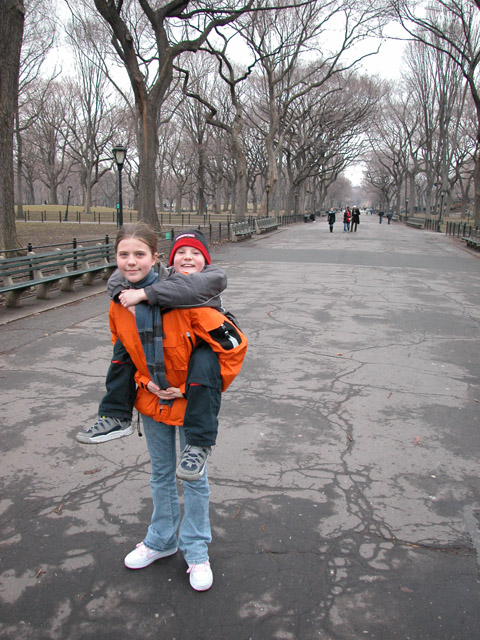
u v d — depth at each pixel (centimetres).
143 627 253
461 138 5912
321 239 2917
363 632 252
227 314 270
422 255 2097
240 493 369
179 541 284
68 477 389
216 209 7156
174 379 260
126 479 387
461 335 827
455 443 452
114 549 309
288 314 958
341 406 531
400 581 285
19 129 5009
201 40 2072
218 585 281
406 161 6494
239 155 3091
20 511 346
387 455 429
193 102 5266
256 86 4478
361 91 4669
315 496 367
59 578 285
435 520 341
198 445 249
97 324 869
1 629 250
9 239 1309
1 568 291
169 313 248
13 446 438
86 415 501
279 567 295
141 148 2092
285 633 251
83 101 5659
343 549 311
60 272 1144
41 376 612
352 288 1250
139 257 249
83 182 6600
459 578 288
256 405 532
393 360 689
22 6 1229
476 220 2808
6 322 873
